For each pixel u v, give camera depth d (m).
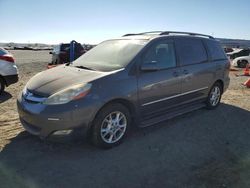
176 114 5.75
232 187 3.57
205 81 6.45
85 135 4.27
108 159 4.24
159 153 4.50
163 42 5.47
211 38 7.03
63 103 4.06
